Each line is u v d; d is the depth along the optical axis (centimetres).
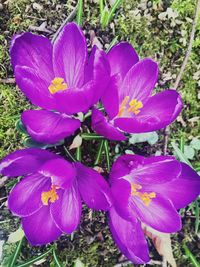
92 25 20
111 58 16
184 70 20
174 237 19
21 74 14
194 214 19
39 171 14
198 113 20
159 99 16
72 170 15
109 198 14
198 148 20
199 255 19
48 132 15
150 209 16
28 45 15
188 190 16
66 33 15
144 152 19
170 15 20
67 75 16
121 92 16
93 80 14
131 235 16
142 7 20
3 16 20
